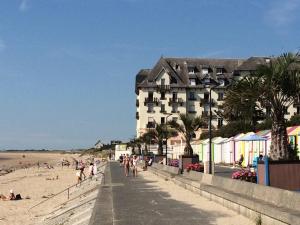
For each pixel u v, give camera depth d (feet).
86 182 157.38
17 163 501.15
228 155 178.91
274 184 56.39
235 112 62.75
